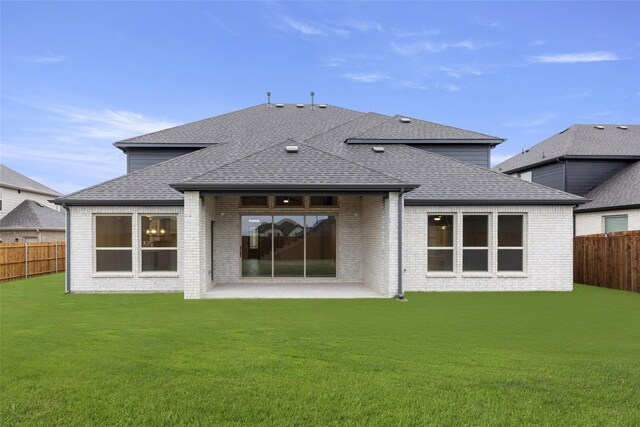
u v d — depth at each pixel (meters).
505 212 13.82
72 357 6.03
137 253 13.63
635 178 20.44
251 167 12.79
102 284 13.58
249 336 7.35
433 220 13.96
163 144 17.91
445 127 18.94
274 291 13.30
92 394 4.65
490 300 11.76
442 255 13.93
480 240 13.99
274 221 15.73
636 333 7.73
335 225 15.85
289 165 12.96
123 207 13.62
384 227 12.73
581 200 13.64
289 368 5.55
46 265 20.41
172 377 5.19
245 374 5.30
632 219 19.06
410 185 12.14
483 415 4.17
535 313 9.73
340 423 4.00
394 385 4.94
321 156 13.61
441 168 15.69
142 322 8.61
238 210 15.53
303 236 15.77
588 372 5.41
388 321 8.73
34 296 12.69
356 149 17.34
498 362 5.84
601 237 15.25
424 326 8.24
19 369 5.48
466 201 13.57
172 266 13.80
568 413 4.23
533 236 13.82
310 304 10.95
